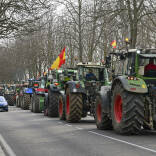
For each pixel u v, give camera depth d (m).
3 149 22.11
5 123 41.31
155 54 27.25
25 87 83.56
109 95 30.22
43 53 102.75
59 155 19.77
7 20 20.83
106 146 22.00
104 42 68.88
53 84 51.03
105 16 51.19
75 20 75.19
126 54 28.62
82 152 20.34
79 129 32.62
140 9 51.28
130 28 49.78
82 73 40.53
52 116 51.81
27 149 22.12
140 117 25.97
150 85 26.94
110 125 31.16
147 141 23.59
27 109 80.12
